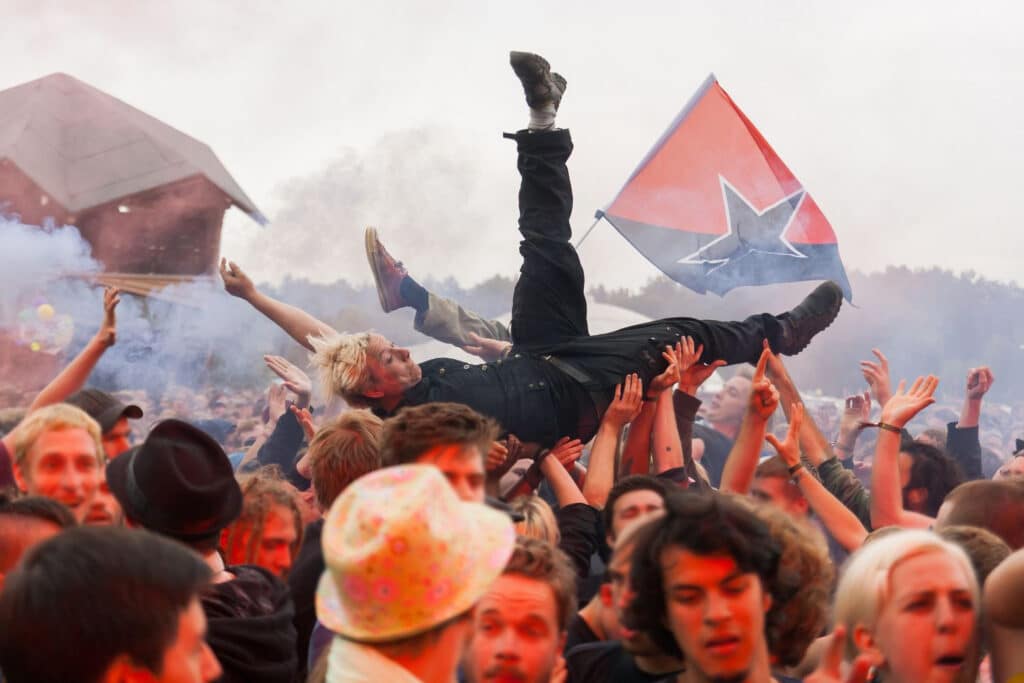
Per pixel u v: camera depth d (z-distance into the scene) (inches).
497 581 95.1
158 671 63.7
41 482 124.1
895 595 90.1
